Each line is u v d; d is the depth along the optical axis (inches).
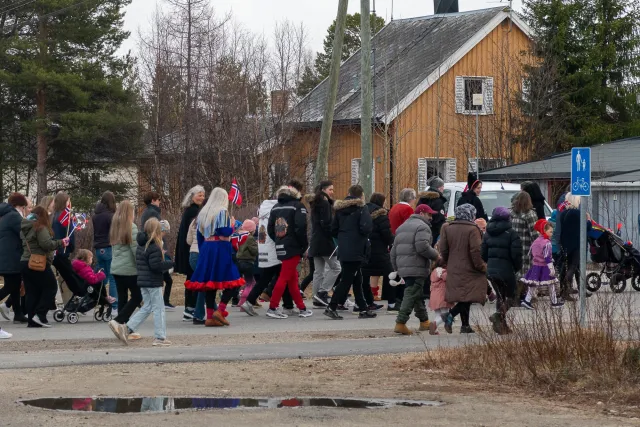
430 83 1540.4
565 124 1573.6
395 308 700.7
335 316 650.8
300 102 1558.8
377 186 1529.3
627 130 1601.9
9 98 1881.2
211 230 601.3
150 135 1622.8
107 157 1897.1
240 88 1475.1
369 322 636.7
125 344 530.3
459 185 899.4
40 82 1770.4
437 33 1684.3
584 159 553.9
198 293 630.5
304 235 653.9
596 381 400.8
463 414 341.7
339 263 697.0
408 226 564.4
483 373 428.5
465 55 1579.7
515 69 1529.3
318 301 706.8
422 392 387.5
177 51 1679.4
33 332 586.9
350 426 318.3
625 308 513.3
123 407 350.9
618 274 788.6
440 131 1556.3
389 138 1509.6
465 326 564.4
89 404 356.5
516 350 438.9
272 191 1401.3
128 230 564.7
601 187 1096.2
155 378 418.9
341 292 647.1
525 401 371.2
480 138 1510.8
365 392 386.9
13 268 614.9
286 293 677.9
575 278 764.0
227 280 607.5
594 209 1135.0
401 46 1718.8
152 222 523.8
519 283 673.0
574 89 1585.9
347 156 1571.1
